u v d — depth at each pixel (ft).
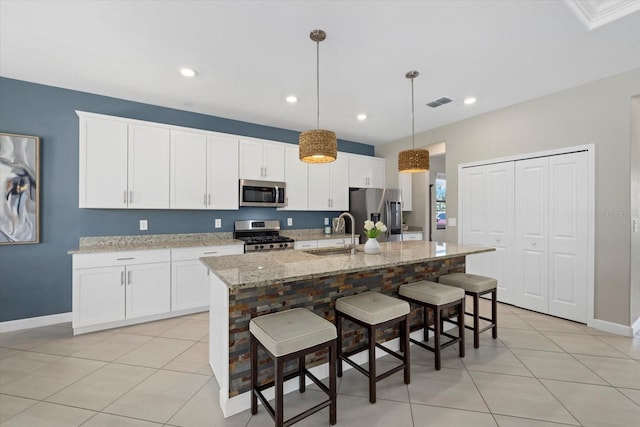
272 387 6.11
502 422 5.38
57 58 8.21
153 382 6.68
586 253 9.83
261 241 12.56
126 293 9.80
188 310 11.07
